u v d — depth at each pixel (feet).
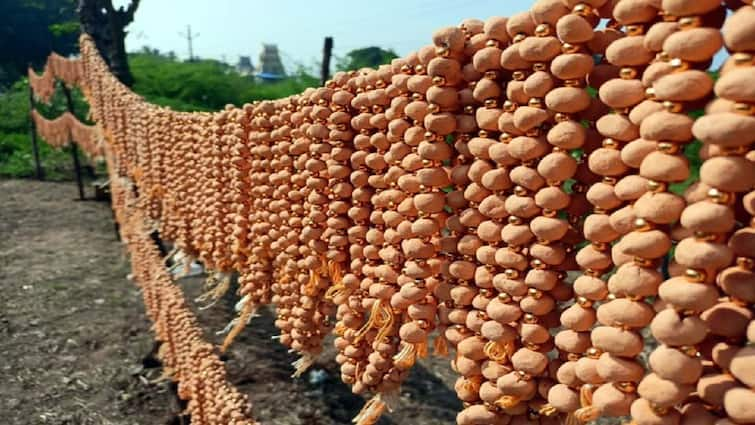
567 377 1.21
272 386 4.32
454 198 1.43
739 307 0.97
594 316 1.17
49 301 6.19
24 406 4.23
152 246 4.95
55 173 13.57
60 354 5.00
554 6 1.12
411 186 1.51
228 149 2.84
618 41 1.04
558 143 1.15
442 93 1.38
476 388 1.44
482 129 1.33
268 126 2.35
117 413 4.16
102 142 7.44
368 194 1.77
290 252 2.22
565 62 1.11
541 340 1.27
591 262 1.14
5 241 8.56
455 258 1.47
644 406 1.05
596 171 1.10
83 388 4.48
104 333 5.39
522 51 1.17
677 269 1.02
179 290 4.00
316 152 1.92
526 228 1.24
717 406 0.99
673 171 0.97
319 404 4.12
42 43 26.76
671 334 0.96
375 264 1.77
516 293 1.28
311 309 2.24
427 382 4.40
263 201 2.43
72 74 8.66
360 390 1.90
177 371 3.83
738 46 0.87
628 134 1.05
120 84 5.92
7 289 6.55
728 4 0.94
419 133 1.48
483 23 1.36
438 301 1.58
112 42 10.32
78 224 9.62
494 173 1.28
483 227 1.33
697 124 0.91
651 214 0.99
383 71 1.63
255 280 2.67
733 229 0.99
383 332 1.71
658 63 0.98
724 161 0.90
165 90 13.76
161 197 4.36
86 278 6.95
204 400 3.09
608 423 3.53
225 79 14.61
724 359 0.97
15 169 13.34
